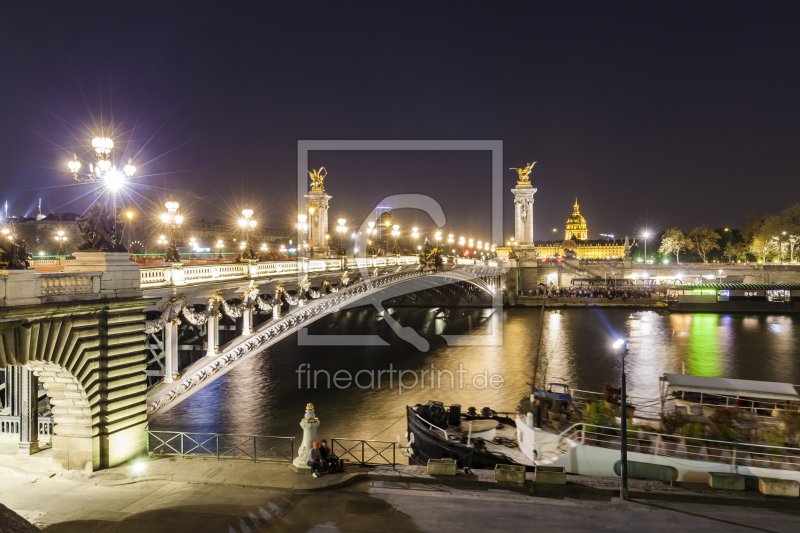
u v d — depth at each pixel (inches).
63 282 870.4
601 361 2746.1
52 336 847.7
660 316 4279.0
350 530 756.0
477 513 804.6
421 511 812.0
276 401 1990.7
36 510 809.5
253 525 769.6
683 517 787.4
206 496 863.1
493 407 1923.0
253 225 1721.2
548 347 3070.9
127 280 994.7
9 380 1044.5
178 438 1533.0
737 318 4192.9
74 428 952.9
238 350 1428.4
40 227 3858.3
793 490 837.8
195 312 1262.3
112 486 898.1
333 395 2076.8
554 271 5620.1
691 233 7691.9
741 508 818.2
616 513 802.2
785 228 5964.6
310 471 947.3
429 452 1189.7
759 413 1137.4
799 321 4035.4
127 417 1007.6
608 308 4699.8
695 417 1081.4
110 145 955.3
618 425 1038.4
